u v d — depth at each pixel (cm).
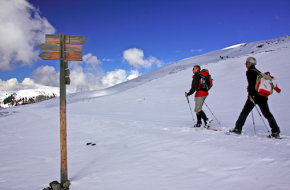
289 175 243
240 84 1598
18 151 514
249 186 228
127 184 262
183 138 493
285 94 1088
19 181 306
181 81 2347
